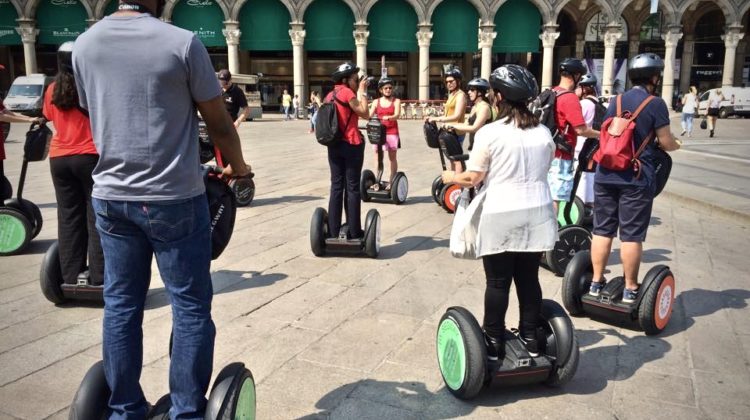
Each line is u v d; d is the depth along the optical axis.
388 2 38.25
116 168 2.32
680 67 44.84
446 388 3.57
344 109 5.79
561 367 3.44
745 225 8.05
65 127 4.45
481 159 3.23
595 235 4.52
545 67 39.41
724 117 34.16
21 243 6.22
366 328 4.42
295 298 5.03
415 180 11.63
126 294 2.48
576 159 6.68
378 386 3.58
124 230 2.40
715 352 4.12
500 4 38.31
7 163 13.70
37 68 39.88
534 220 3.24
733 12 39.06
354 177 6.04
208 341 2.50
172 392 2.52
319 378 3.67
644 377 3.75
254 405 2.78
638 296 4.31
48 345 4.11
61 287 4.73
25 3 36.72
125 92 2.26
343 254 6.29
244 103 8.38
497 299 3.36
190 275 2.44
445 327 3.48
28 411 3.28
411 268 5.90
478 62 44.41
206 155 5.94
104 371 2.57
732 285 5.54
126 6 2.32
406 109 36.97
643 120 4.16
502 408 3.36
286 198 9.57
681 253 6.65
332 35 38.50
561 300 5.13
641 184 4.20
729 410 3.36
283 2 37.59
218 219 2.83
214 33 37.84
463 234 3.37
